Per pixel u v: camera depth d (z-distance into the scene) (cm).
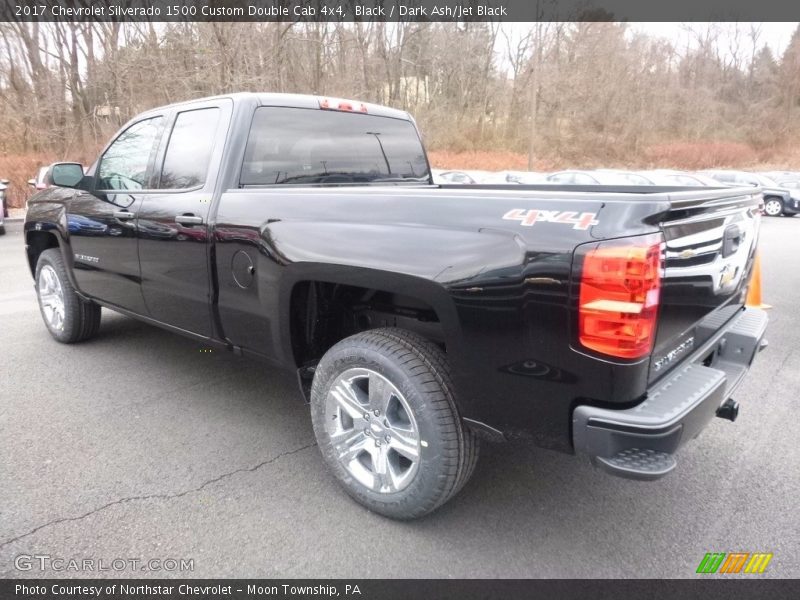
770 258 1038
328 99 371
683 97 4975
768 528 262
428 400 235
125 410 372
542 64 4550
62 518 261
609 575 233
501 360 217
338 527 259
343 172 375
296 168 349
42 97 2289
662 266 200
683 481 300
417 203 241
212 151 329
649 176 1658
